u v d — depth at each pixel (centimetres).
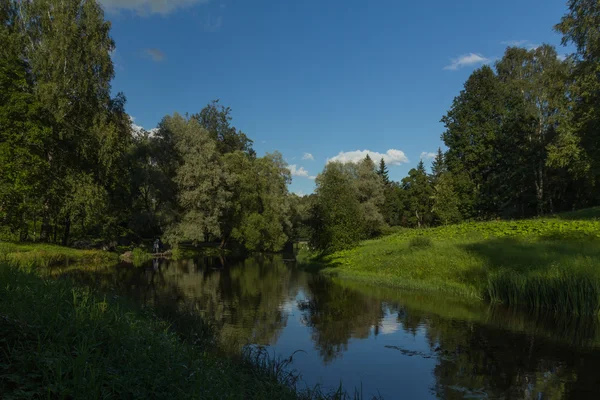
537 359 849
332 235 2822
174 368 488
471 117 4866
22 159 2547
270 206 4569
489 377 756
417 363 835
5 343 426
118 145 3144
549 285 1300
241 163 4578
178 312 1041
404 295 1616
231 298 1580
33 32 2833
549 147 3059
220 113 5931
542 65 4303
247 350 873
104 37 3047
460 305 1398
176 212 3791
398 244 2644
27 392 347
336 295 1647
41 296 590
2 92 2539
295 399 590
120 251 3775
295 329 1109
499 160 4666
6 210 2655
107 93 3081
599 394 674
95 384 380
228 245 5025
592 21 2642
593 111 2678
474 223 3005
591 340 980
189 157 3797
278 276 2330
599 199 3888
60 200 2922
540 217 3122
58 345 439
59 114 2750
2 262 741
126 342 522
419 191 5000
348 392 691
